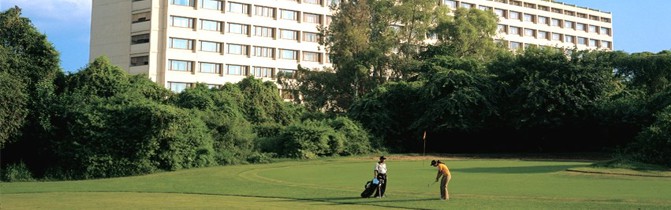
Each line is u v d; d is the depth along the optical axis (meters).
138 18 83.31
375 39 65.12
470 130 50.50
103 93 38.59
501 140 54.75
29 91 34.03
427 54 65.06
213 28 85.69
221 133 41.06
